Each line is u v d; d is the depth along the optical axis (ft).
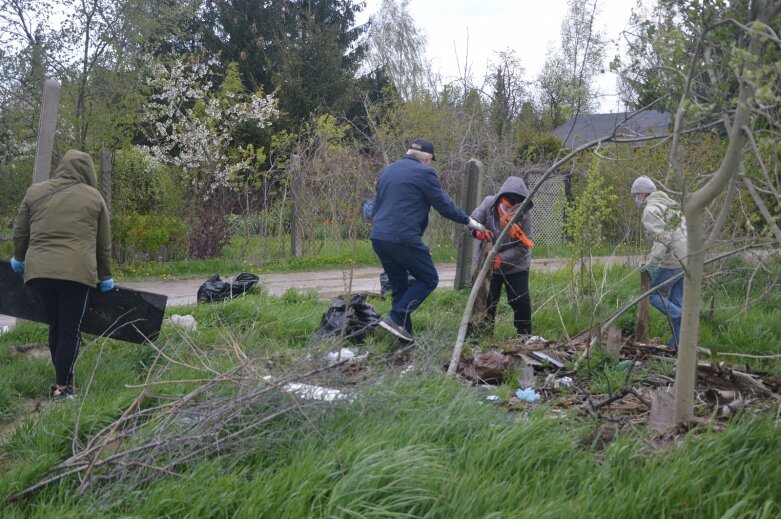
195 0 55.88
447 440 14.67
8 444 15.78
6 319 31.32
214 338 23.36
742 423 14.60
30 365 21.47
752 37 13.38
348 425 14.94
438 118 63.36
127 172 49.55
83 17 47.96
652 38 15.12
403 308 23.98
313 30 104.83
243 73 104.94
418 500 12.26
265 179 55.88
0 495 13.41
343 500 12.16
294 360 17.19
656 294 25.00
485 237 25.02
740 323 28.14
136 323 20.95
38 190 19.70
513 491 12.50
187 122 70.13
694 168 31.17
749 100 12.75
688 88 13.99
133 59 49.57
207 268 50.16
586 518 11.71
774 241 14.97
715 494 12.39
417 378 17.62
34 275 18.94
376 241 23.95
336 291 38.68
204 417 14.79
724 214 14.82
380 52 108.47
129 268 47.91
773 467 13.26
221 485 13.00
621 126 17.25
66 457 15.16
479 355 21.85
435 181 23.98
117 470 13.70
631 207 37.14
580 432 15.26
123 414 15.02
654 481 12.52
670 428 15.31
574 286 29.50
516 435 14.17
